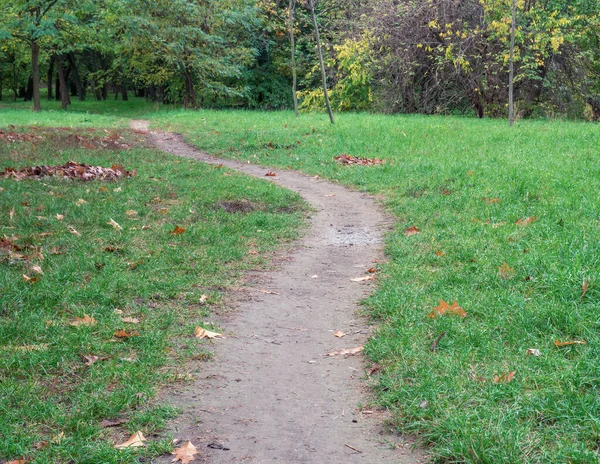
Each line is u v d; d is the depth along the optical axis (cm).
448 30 2650
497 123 2197
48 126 2328
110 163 1364
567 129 1814
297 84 4347
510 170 1090
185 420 371
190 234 776
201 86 3934
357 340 495
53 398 386
